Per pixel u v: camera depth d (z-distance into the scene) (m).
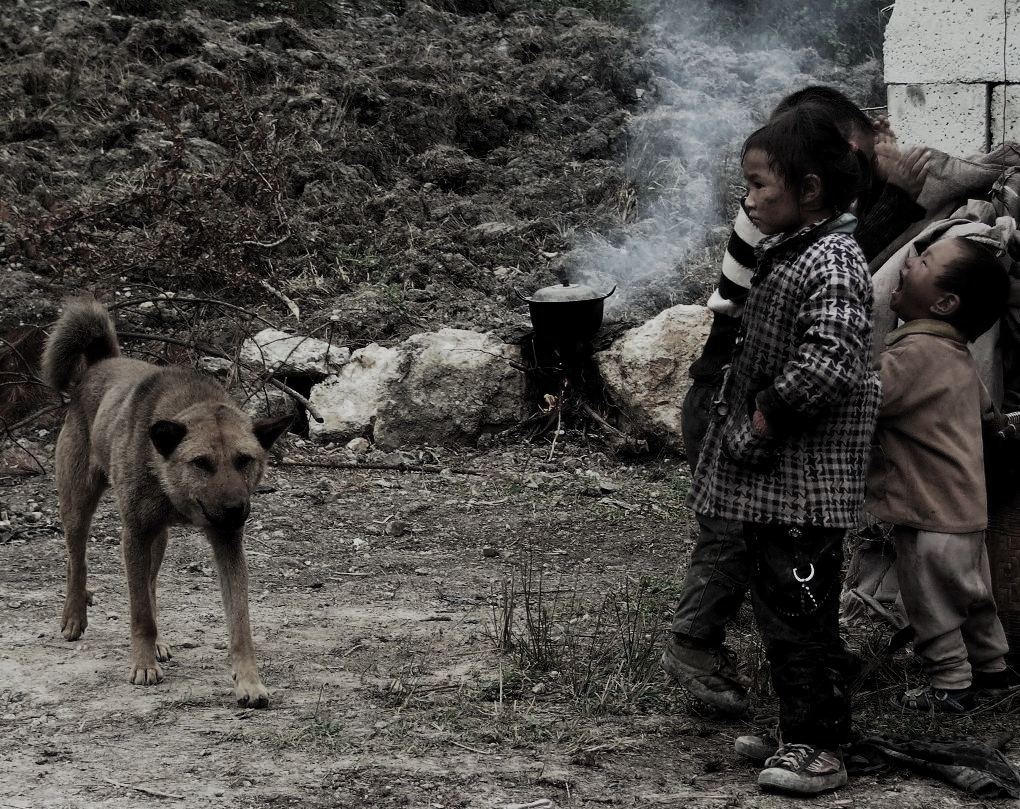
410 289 10.92
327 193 11.97
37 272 10.45
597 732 4.31
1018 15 7.07
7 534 7.41
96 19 13.94
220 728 4.32
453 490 8.65
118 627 5.73
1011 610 4.83
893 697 4.62
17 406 9.13
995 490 4.82
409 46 14.89
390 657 5.27
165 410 4.88
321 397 9.58
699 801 3.70
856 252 3.66
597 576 6.86
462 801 3.67
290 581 6.70
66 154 12.06
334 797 3.69
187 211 10.44
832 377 3.49
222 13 14.70
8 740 4.20
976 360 4.91
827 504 3.68
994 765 3.86
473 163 13.10
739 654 5.09
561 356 9.71
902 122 7.74
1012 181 4.88
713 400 4.32
